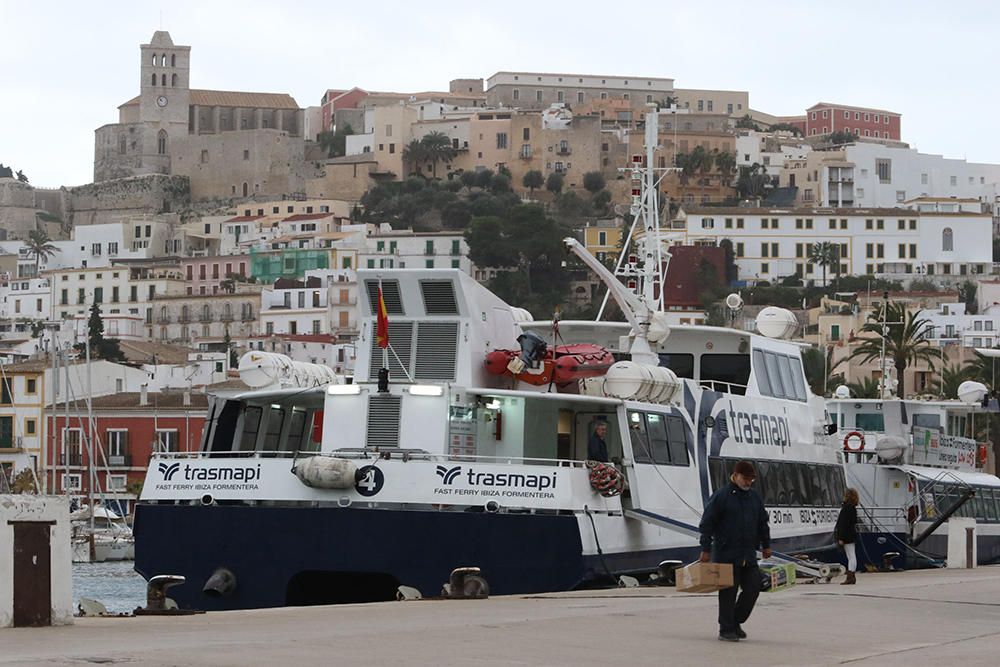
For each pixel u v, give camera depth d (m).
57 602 31.19
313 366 57.03
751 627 33.25
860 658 27.70
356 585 50.53
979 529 85.62
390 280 51.88
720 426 57.66
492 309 53.66
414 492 48.78
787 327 66.31
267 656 25.86
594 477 49.62
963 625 34.66
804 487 65.00
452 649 27.78
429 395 50.19
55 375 171.62
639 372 52.09
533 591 48.09
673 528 52.69
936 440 87.31
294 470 49.16
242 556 49.69
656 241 66.06
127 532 150.88
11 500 30.30
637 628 32.31
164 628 31.66
